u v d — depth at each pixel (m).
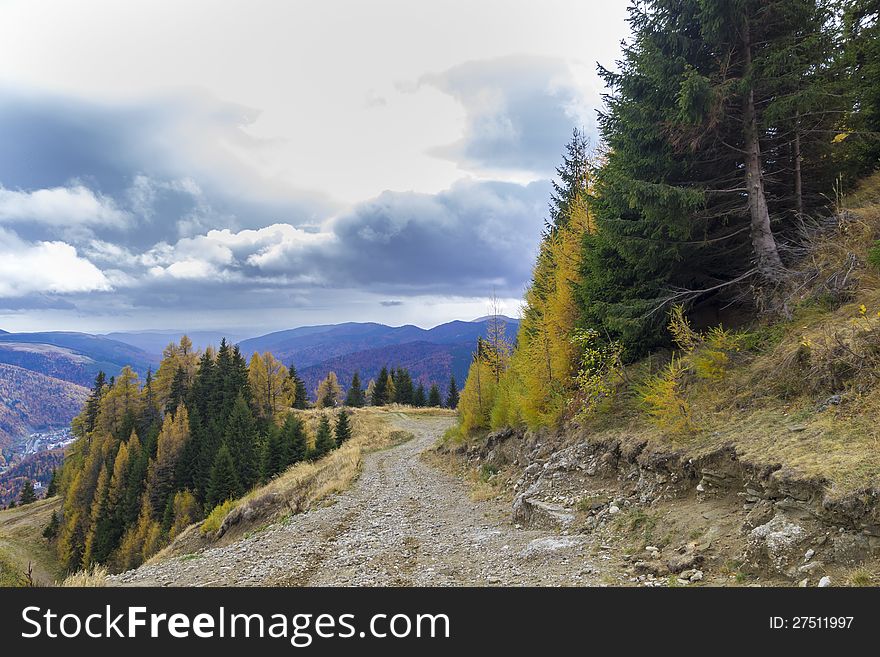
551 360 17.25
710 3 11.02
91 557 55.34
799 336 9.66
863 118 12.89
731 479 7.61
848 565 4.98
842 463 5.79
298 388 95.56
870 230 10.01
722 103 11.38
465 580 7.98
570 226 19.98
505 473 18.22
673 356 12.34
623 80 12.49
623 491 10.07
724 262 13.95
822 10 11.34
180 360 89.56
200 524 27.42
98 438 81.38
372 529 13.43
